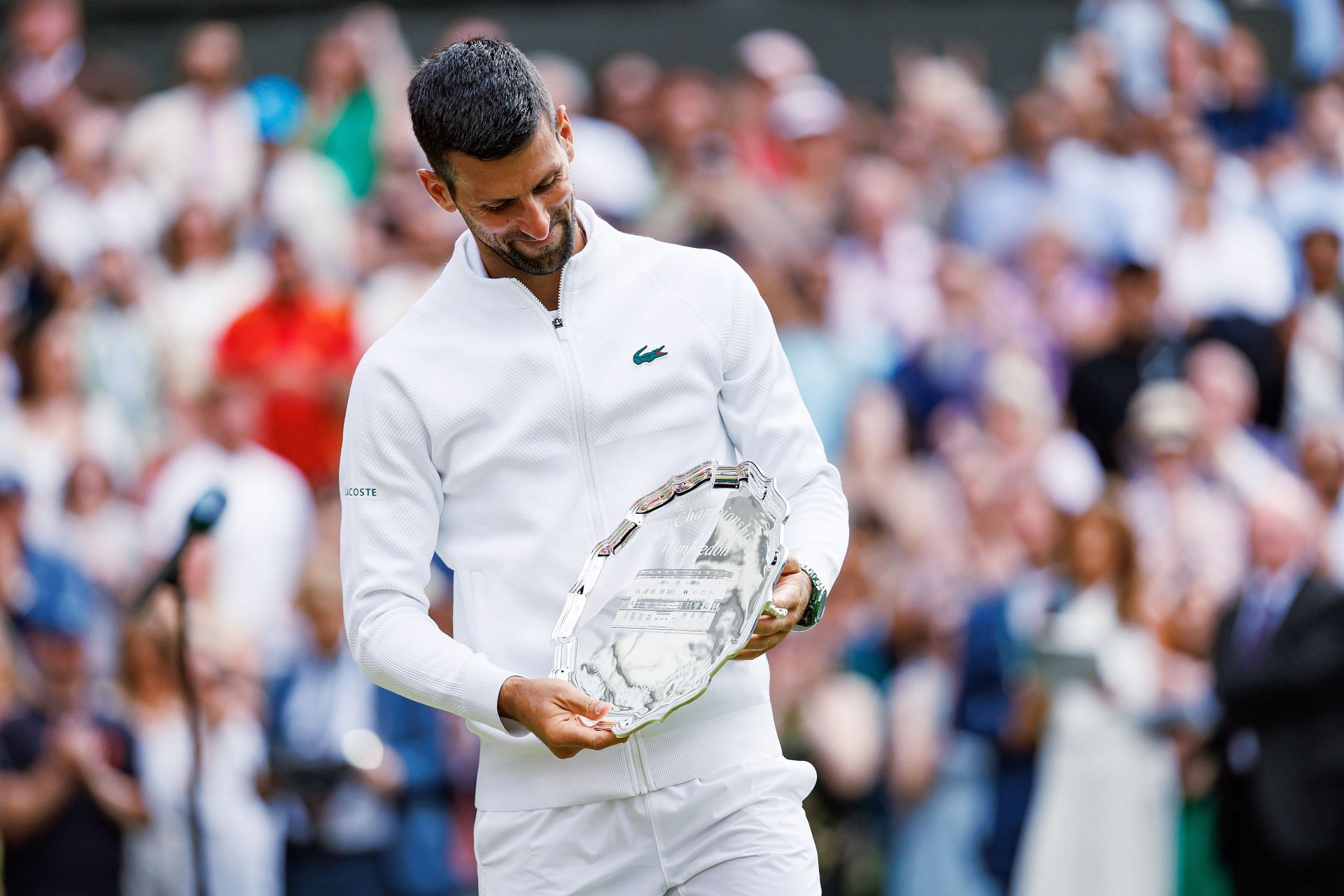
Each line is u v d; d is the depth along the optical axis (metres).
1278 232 29.31
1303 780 18.08
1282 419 26.00
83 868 18.33
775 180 29.41
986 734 19.16
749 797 8.38
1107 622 19.02
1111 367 25.48
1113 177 29.38
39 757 18.55
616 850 8.38
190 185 28.62
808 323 25.83
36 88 30.06
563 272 8.40
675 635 7.91
